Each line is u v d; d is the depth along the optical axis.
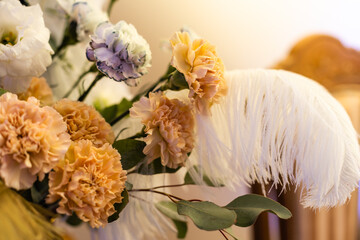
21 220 0.38
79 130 0.44
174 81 0.47
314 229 0.96
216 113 0.50
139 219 0.56
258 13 1.11
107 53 0.45
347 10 1.21
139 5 0.92
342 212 0.99
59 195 0.40
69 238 0.60
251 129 0.48
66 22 0.55
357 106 1.06
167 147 0.46
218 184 0.52
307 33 1.18
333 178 0.46
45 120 0.39
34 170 0.38
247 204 0.47
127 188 0.49
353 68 1.08
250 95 0.49
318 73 1.08
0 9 0.43
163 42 0.59
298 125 0.46
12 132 0.37
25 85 0.45
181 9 0.98
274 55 1.14
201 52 0.46
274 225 0.97
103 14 0.57
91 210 0.41
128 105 0.55
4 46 0.42
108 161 0.42
